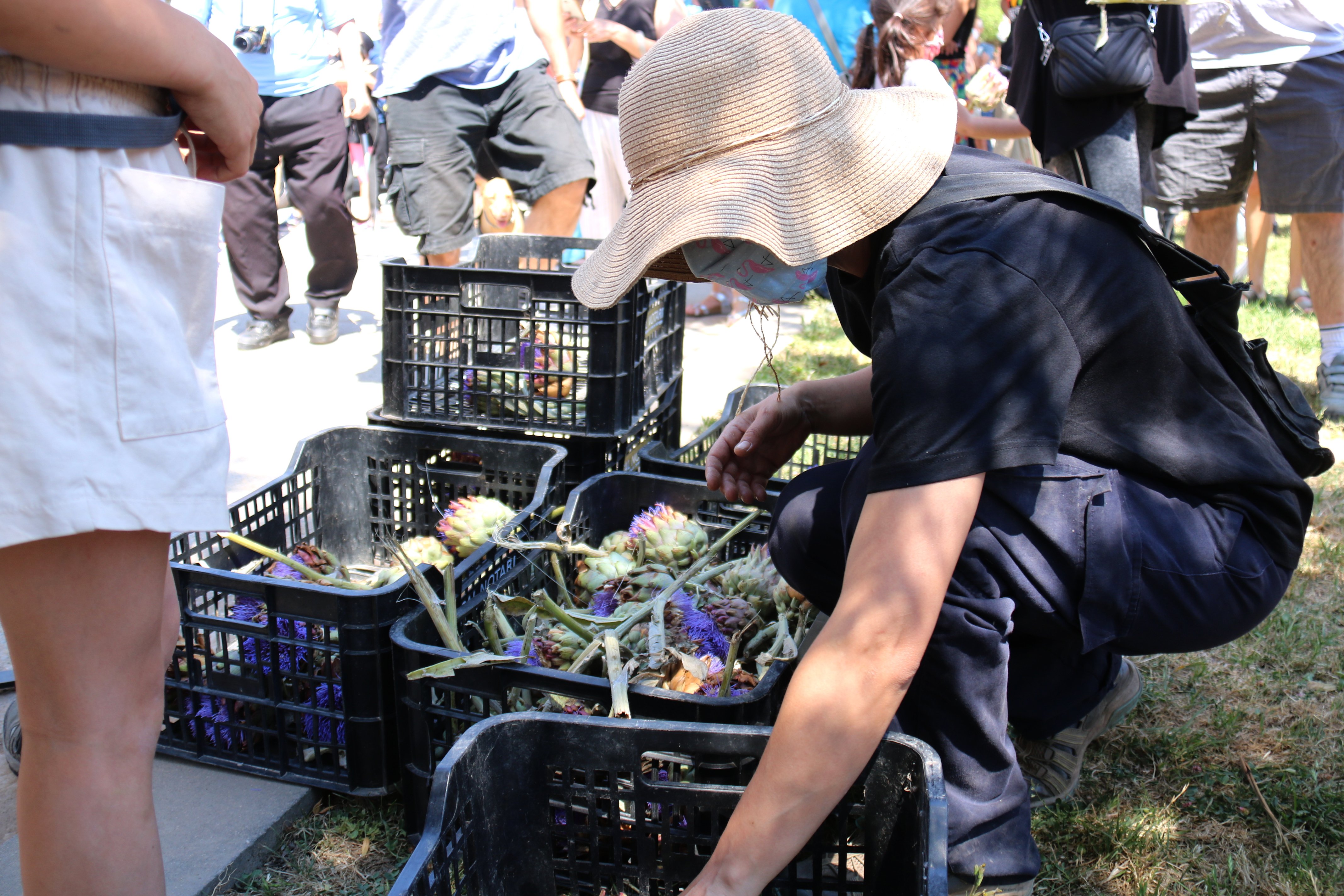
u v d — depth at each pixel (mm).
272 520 2549
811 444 3482
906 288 1366
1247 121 4137
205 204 1312
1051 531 1509
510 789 1451
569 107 4723
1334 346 4125
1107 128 3291
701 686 1838
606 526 2574
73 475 1185
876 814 1400
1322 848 1820
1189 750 2061
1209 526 1592
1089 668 1732
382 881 1753
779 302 1556
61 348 1181
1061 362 1376
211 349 1385
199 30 1319
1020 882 1550
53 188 1174
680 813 1598
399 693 1790
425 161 4535
